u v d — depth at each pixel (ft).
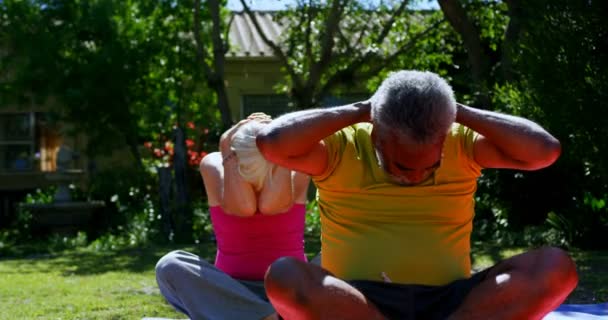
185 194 41.45
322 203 10.05
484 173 35.88
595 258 27.89
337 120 9.39
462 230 9.75
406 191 9.46
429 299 9.41
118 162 52.03
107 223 44.37
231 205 11.91
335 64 47.67
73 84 46.29
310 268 8.96
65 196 44.09
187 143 47.16
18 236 43.62
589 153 26.94
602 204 31.42
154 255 33.81
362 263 9.53
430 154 8.96
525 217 35.35
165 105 50.75
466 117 9.48
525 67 27.96
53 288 23.72
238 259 12.21
